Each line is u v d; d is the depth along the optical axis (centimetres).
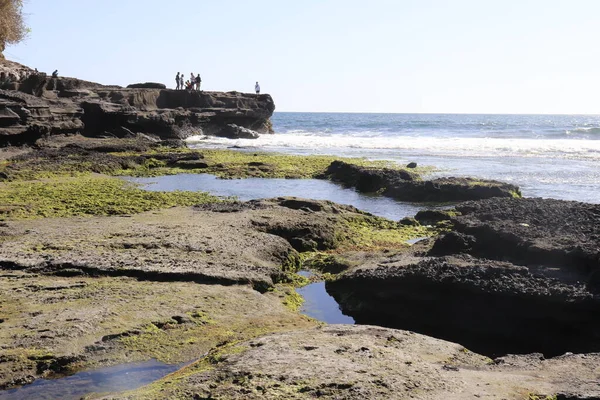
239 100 6769
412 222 1927
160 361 802
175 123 5653
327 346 741
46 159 3212
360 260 1398
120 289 1027
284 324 949
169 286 1065
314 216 1745
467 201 2211
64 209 1891
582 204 1712
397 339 811
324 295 1216
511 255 1259
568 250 1141
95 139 4394
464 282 1064
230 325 927
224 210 1789
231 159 3691
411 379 645
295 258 1412
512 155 4316
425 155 4347
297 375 643
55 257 1170
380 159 4012
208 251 1288
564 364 742
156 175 3056
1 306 932
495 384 654
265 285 1170
